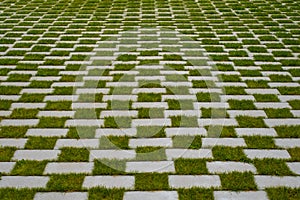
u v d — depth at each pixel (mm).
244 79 6086
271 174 3869
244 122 4824
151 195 3582
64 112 5059
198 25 8875
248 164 4023
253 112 5078
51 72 6297
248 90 5715
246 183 3734
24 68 6434
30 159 4086
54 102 5316
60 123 4777
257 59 6883
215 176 3838
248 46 7527
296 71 6363
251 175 3852
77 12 10047
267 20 9266
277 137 4512
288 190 3641
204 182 3752
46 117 4926
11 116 4934
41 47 7434
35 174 3854
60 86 5812
